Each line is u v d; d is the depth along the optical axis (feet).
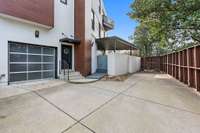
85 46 40.75
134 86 30.58
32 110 15.72
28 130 11.41
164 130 11.68
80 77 39.22
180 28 32.40
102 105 17.87
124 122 13.12
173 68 45.09
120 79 39.60
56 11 36.50
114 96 22.22
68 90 25.52
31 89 25.26
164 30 33.91
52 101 19.03
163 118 14.10
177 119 13.87
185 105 18.11
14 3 26.17
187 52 30.81
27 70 30.76
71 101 19.22
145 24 38.01
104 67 48.47
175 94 23.75
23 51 29.86
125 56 55.31
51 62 36.17
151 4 31.48
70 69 40.86
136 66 70.49
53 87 27.66
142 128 12.00
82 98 20.76
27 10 28.22
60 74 37.60
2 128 11.69
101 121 13.29
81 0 40.75
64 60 39.45
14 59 28.27
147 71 70.33
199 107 17.37
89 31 43.21
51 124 12.53
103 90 26.21
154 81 37.86
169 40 38.42
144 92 25.12
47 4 32.30
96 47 49.78
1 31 25.82
